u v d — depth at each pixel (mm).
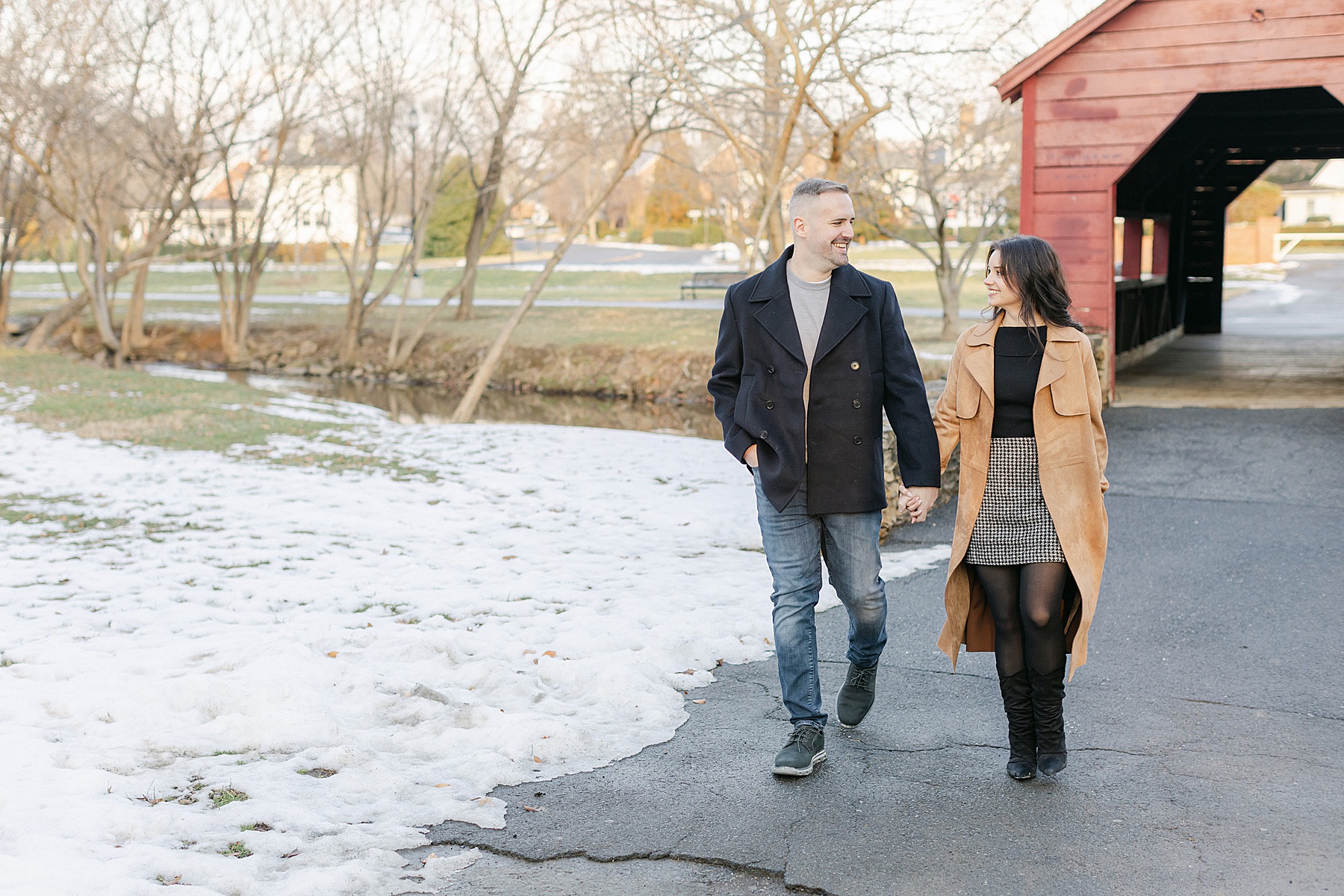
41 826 3164
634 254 71375
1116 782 3574
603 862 3121
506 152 26188
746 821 3355
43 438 12531
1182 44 10711
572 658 4965
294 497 9281
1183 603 5539
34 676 4699
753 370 3686
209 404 15875
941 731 4082
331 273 57562
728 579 6418
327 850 3131
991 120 21219
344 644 5184
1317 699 4246
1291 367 15031
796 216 3611
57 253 31422
